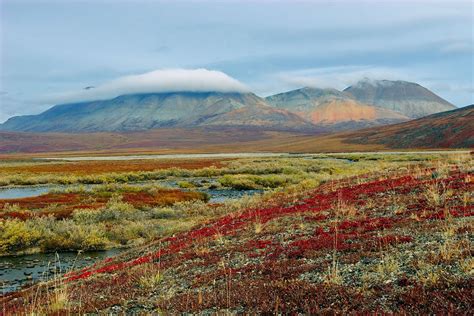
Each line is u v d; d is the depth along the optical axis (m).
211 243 18.20
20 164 132.88
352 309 7.94
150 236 29.50
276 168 82.06
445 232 11.79
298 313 8.21
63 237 28.88
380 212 17.27
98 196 50.41
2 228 28.53
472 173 22.95
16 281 21.22
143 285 12.75
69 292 13.77
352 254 11.65
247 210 27.72
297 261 12.02
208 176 83.31
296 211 21.95
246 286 10.48
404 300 7.78
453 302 7.29
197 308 9.52
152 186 59.97
